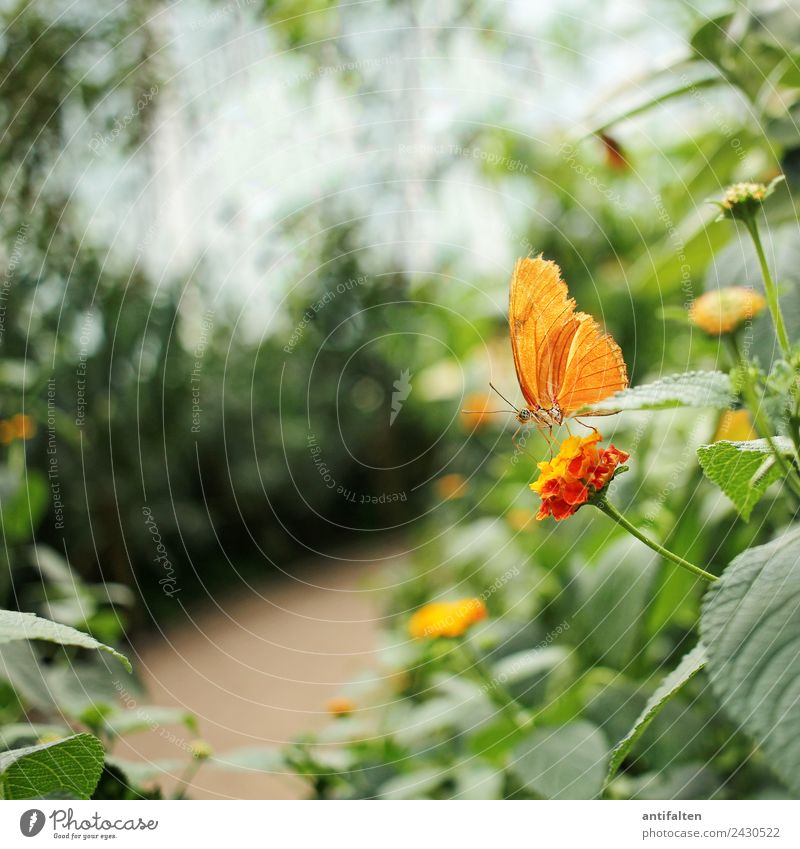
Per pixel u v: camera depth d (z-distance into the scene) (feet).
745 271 1.33
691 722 1.50
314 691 3.67
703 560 1.55
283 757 1.66
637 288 2.05
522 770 1.43
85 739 1.05
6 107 2.47
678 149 2.32
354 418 6.01
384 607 4.00
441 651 1.84
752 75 1.63
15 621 0.97
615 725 1.52
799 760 0.85
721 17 1.64
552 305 1.13
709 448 1.04
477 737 1.63
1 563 2.16
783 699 0.88
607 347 1.11
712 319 1.23
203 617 4.86
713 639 0.93
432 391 3.94
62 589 2.18
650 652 1.67
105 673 1.61
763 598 0.93
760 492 1.06
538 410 1.14
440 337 4.03
